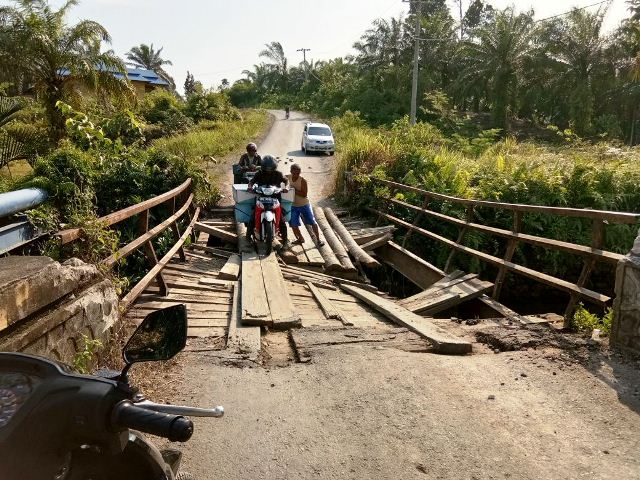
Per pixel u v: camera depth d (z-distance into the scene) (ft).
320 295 26.55
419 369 16.47
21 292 10.71
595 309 38.06
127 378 6.10
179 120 130.00
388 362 17.10
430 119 170.30
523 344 18.40
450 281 28.96
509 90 154.40
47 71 64.44
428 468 11.50
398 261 37.88
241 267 30.01
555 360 16.79
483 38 159.94
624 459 11.60
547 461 11.63
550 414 13.58
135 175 35.88
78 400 5.30
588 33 146.61
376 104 178.60
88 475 5.78
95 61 66.03
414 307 25.53
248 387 15.62
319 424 13.41
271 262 30.89
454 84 166.91
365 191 49.42
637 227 41.86
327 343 19.24
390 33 188.85
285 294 24.86
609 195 43.06
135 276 28.25
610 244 41.27
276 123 163.02
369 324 22.15
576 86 145.69
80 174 23.85
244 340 19.25
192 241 37.27
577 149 58.29
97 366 13.91
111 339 14.87
